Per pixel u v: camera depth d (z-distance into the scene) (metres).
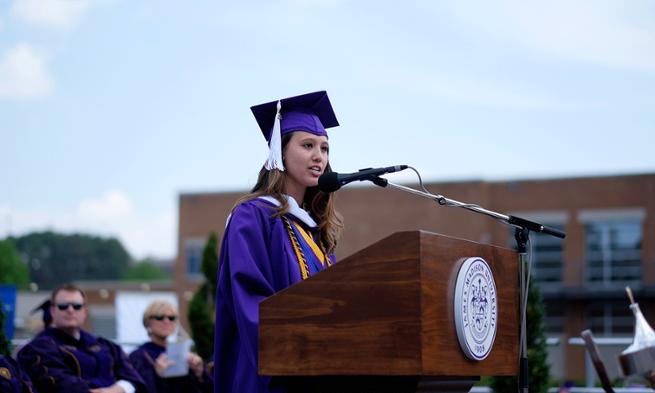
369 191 48.28
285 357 4.66
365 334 4.50
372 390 4.70
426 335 4.40
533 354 11.87
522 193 46.66
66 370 10.59
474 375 4.90
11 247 67.69
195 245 50.75
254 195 5.76
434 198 5.80
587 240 46.09
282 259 5.51
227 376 5.46
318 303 4.62
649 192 45.38
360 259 4.55
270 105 5.96
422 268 4.43
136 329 17.66
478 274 4.85
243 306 5.11
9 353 12.90
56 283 107.19
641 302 45.12
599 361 5.68
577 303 45.97
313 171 5.85
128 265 115.12
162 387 12.07
